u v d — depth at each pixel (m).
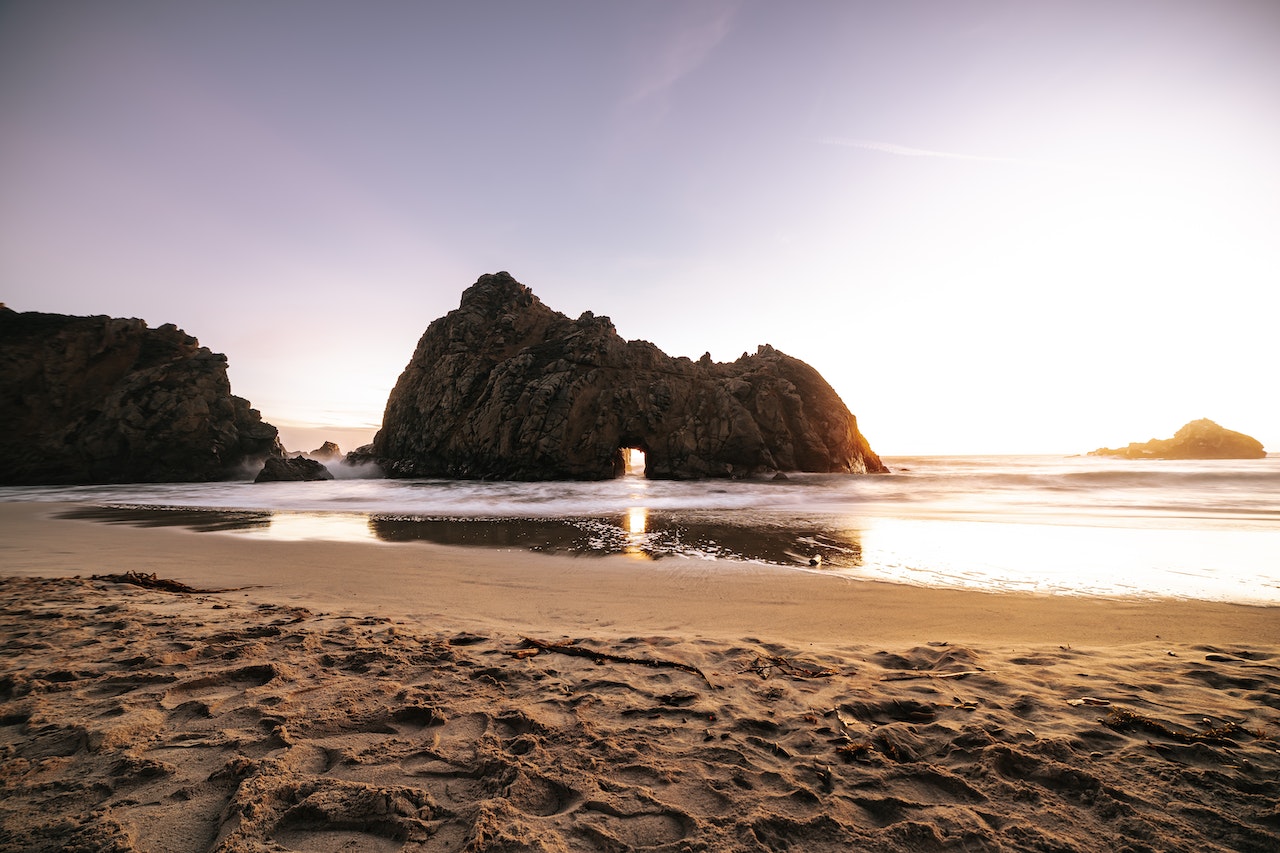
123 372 37.41
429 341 42.59
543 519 16.12
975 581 8.20
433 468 36.62
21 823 2.31
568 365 35.81
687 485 27.03
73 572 8.46
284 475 31.77
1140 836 2.32
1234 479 21.66
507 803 2.52
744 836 2.32
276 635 5.10
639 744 3.12
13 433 32.69
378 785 2.65
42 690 3.71
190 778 2.68
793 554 10.48
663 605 6.84
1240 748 3.02
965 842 2.32
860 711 3.58
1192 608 6.73
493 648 4.85
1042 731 3.24
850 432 37.53
